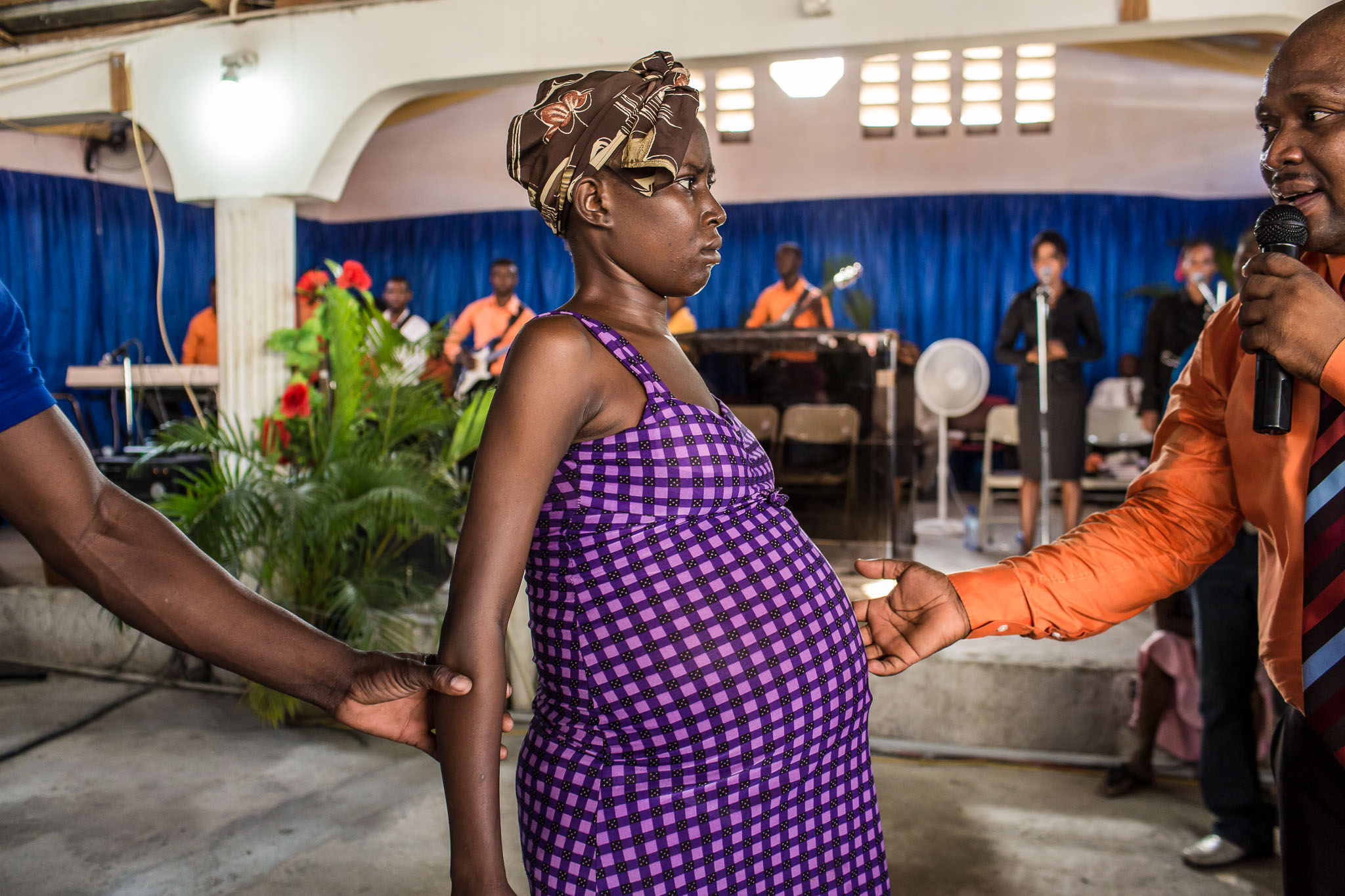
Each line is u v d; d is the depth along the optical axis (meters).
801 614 1.02
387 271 9.62
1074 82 8.16
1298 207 1.08
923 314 8.56
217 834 2.92
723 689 0.97
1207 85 7.95
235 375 4.72
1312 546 1.09
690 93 1.02
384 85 4.48
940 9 3.92
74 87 4.82
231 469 4.56
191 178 4.72
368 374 4.20
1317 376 0.98
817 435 4.11
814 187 8.62
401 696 1.06
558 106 1.01
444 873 2.69
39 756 3.51
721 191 8.76
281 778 3.32
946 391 6.15
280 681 1.08
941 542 5.79
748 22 4.10
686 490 0.98
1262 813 2.63
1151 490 1.34
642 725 0.98
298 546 3.77
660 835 0.98
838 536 4.10
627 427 0.98
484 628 0.94
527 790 1.04
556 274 9.34
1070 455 5.11
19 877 2.66
